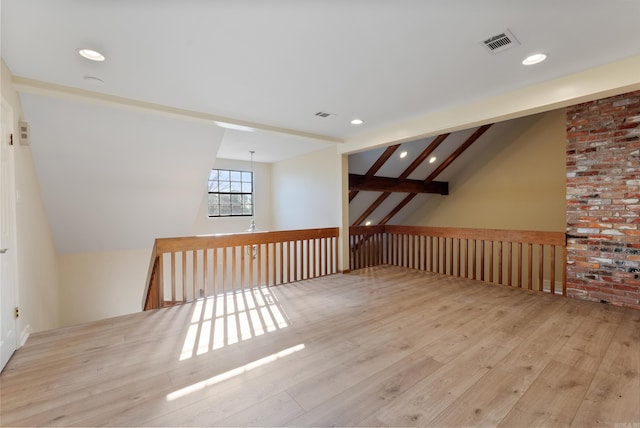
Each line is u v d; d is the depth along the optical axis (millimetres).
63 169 3824
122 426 1638
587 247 3617
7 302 2316
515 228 6348
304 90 3000
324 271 5688
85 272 5273
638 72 2402
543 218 5941
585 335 2701
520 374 2105
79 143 3633
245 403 1826
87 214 4590
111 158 4000
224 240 4074
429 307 3514
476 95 3203
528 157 6133
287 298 3904
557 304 3541
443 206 7688
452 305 3572
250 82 2791
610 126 3402
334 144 5438
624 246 3346
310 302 3736
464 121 3482
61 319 5023
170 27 1928
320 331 2873
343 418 1689
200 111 3600
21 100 2965
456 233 5000
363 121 4094
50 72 2543
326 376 2107
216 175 6887
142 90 2941
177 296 6270
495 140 6613
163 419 1690
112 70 2520
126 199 4676
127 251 5656
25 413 1729
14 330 2453
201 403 1827
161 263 3641
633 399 1819
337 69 2557
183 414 1730
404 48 2238
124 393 1924
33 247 3350
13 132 2572
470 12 1826
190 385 2012
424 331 2848
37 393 1916
